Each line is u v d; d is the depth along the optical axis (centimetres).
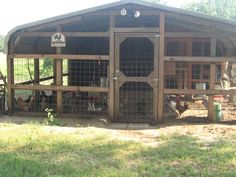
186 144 941
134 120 1267
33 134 1027
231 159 810
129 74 1553
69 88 1295
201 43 1608
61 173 709
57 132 1066
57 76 1310
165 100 1381
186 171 728
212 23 1230
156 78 1244
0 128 1117
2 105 1388
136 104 1344
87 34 1271
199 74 1639
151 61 1551
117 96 1266
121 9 1239
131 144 934
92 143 948
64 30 1451
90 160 801
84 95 1391
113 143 944
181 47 1614
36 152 859
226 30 1237
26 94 1784
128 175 693
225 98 1688
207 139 1008
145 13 1234
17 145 915
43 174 698
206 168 749
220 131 1112
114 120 1265
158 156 833
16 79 2252
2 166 735
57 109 1312
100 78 1491
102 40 1580
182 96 1598
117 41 1255
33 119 1280
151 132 1102
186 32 1268
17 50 1389
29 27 1301
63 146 909
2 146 902
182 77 1591
